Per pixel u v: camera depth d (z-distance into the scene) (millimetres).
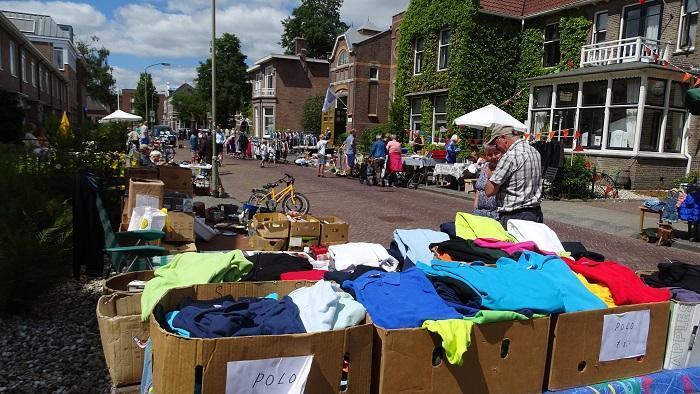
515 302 2885
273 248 6004
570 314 3016
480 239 3945
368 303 2850
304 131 40562
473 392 2791
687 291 3582
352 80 33812
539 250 3834
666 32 16688
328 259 4672
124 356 3154
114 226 6219
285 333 2410
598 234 9781
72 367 3600
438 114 23156
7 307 4465
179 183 8008
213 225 7453
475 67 20984
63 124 7504
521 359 2896
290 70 42000
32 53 30438
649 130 16172
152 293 3041
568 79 17781
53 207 5270
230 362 2236
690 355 3416
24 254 4453
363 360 2564
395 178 16844
